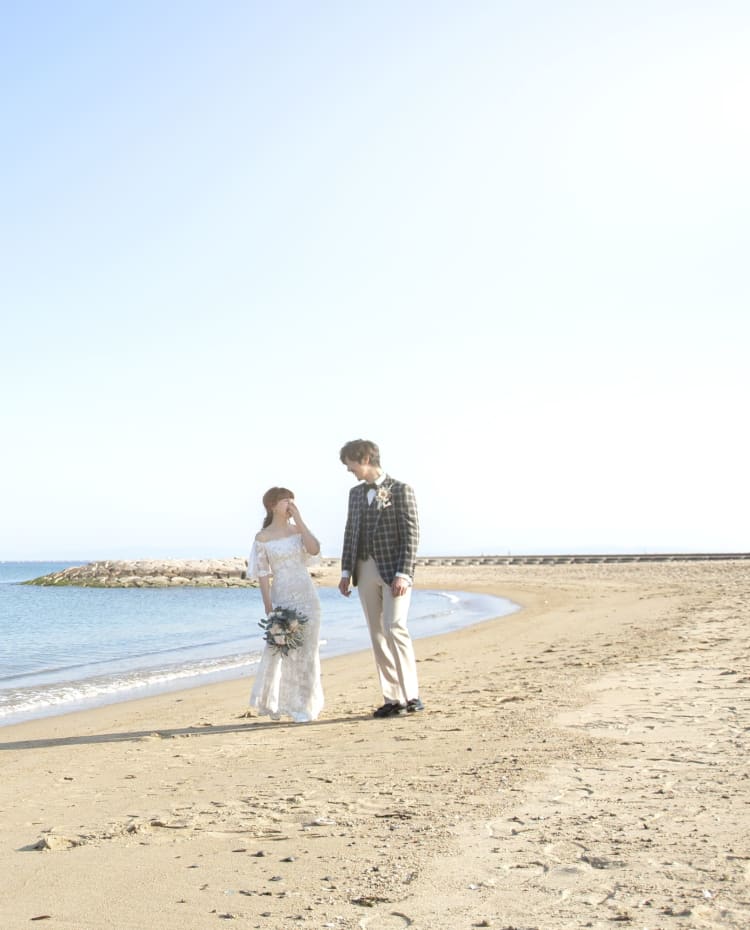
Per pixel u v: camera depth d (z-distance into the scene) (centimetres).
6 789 512
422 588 4144
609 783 423
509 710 681
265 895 290
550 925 249
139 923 270
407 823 372
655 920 249
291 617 706
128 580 6397
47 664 1405
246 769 527
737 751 480
